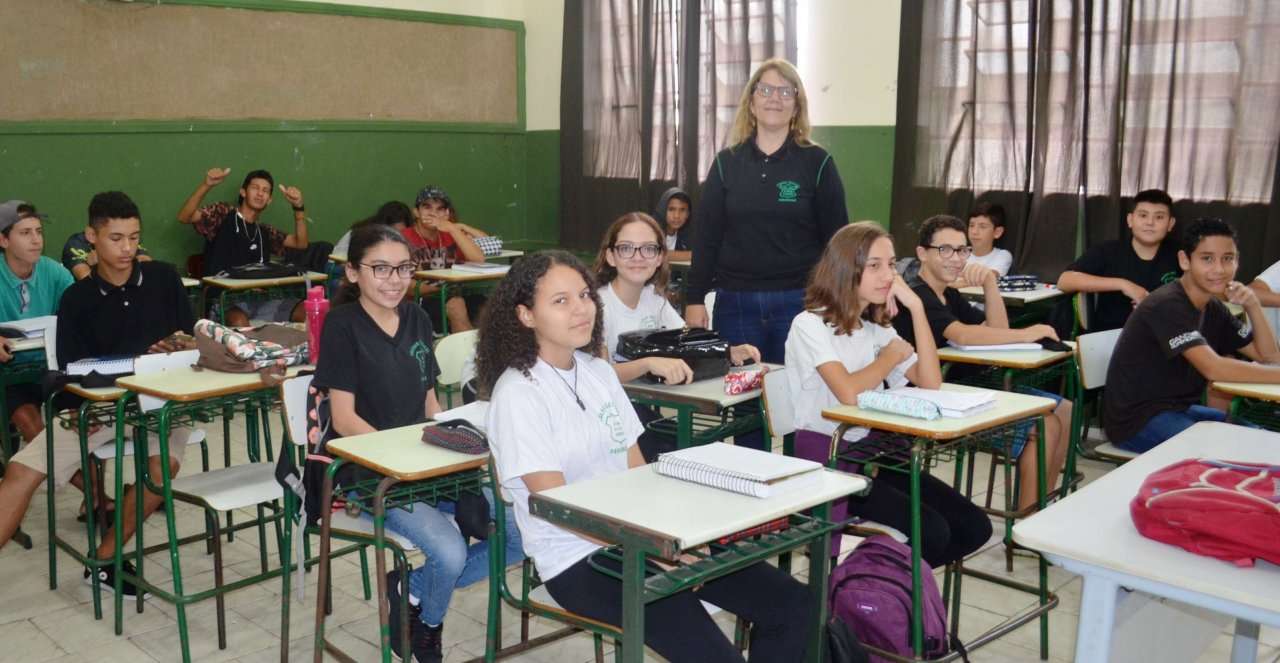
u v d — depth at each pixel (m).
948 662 2.26
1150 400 3.15
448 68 7.12
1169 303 3.12
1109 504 1.74
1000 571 3.16
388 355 2.52
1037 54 4.98
